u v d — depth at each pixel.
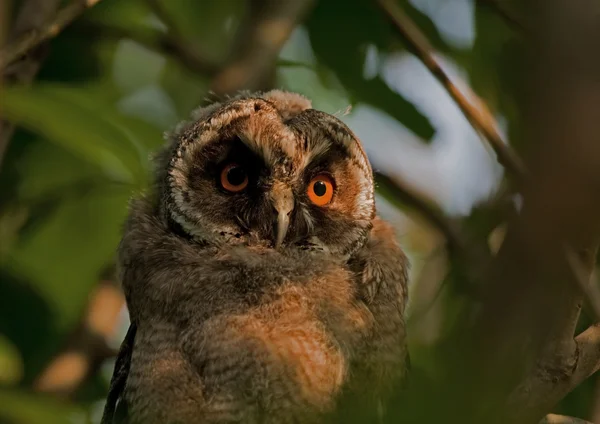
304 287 8.31
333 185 9.20
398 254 9.07
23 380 12.33
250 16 13.23
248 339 7.92
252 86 12.59
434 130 12.29
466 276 9.33
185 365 8.00
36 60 10.28
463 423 3.57
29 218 12.51
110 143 8.93
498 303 3.67
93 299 12.42
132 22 13.41
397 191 12.47
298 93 11.16
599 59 3.36
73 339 12.18
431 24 12.27
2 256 12.28
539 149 3.40
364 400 7.99
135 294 8.77
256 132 9.02
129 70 14.27
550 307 3.63
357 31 12.47
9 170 12.46
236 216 8.99
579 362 5.99
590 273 5.46
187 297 8.34
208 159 9.13
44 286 12.45
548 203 3.41
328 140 9.12
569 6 3.45
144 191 9.45
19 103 8.44
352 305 8.33
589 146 3.30
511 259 3.64
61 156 12.28
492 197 9.16
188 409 7.88
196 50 12.84
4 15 9.62
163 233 9.03
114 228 12.41
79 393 12.32
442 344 3.86
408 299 9.33
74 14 9.12
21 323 12.52
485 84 11.67
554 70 3.41
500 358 3.63
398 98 12.31
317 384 7.81
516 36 10.89
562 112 3.35
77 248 12.44
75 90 9.43
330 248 8.99
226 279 8.39
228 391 7.83
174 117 14.02
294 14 12.96
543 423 6.71
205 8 13.71
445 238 11.84
